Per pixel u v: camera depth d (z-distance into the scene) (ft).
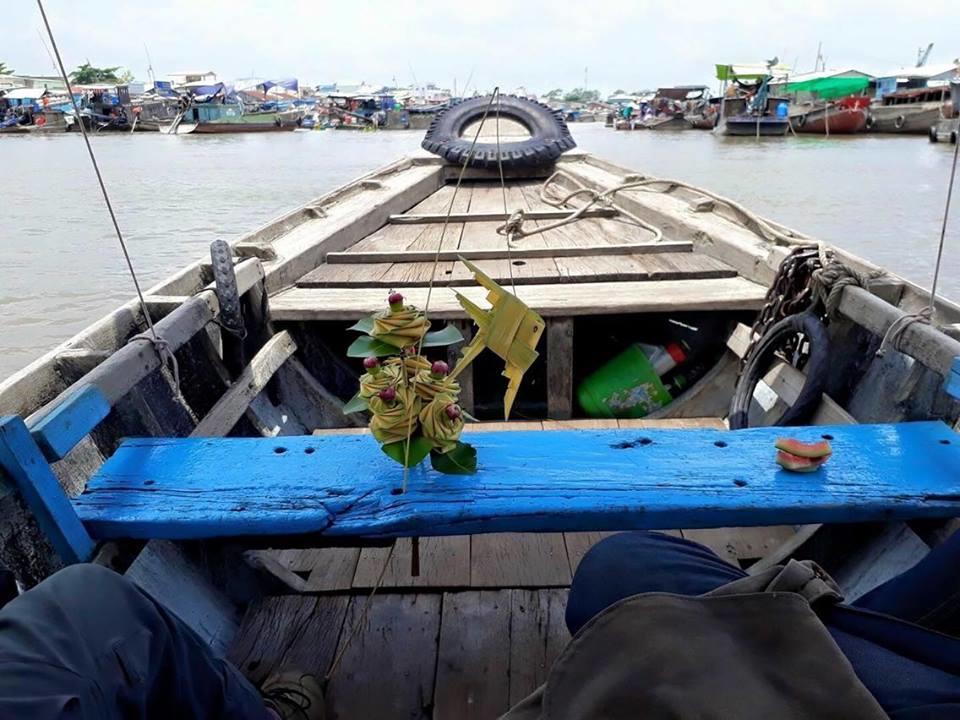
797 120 101.09
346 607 6.15
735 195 40.91
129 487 4.93
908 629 2.72
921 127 96.22
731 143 90.99
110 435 5.90
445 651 5.67
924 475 4.89
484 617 6.00
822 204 37.50
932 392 6.05
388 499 4.73
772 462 5.07
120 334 7.70
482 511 4.58
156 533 4.65
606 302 9.14
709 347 10.23
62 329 20.57
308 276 10.94
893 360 6.81
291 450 5.33
